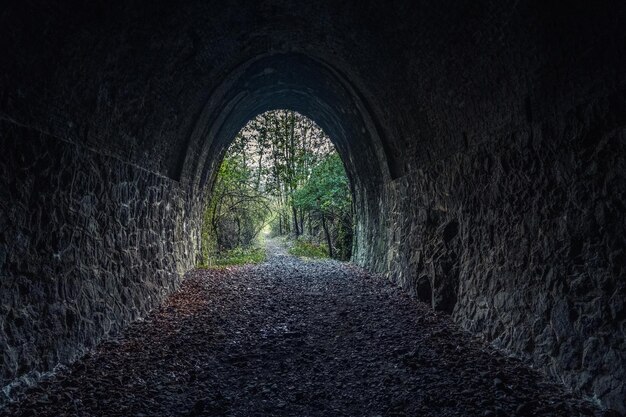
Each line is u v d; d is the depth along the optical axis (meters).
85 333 4.40
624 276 2.92
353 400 3.39
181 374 3.93
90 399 3.29
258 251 18.70
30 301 3.54
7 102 3.20
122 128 5.39
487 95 4.59
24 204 3.48
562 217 3.59
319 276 10.42
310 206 17.75
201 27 5.69
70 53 3.66
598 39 2.89
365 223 12.81
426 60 5.28
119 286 5.46
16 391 3.24
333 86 9.70
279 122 18.70
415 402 3.28
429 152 6.87
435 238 6.66
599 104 3.08
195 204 11.52
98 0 3.55
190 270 10.69
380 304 6.95
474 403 3.19
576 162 3.39
